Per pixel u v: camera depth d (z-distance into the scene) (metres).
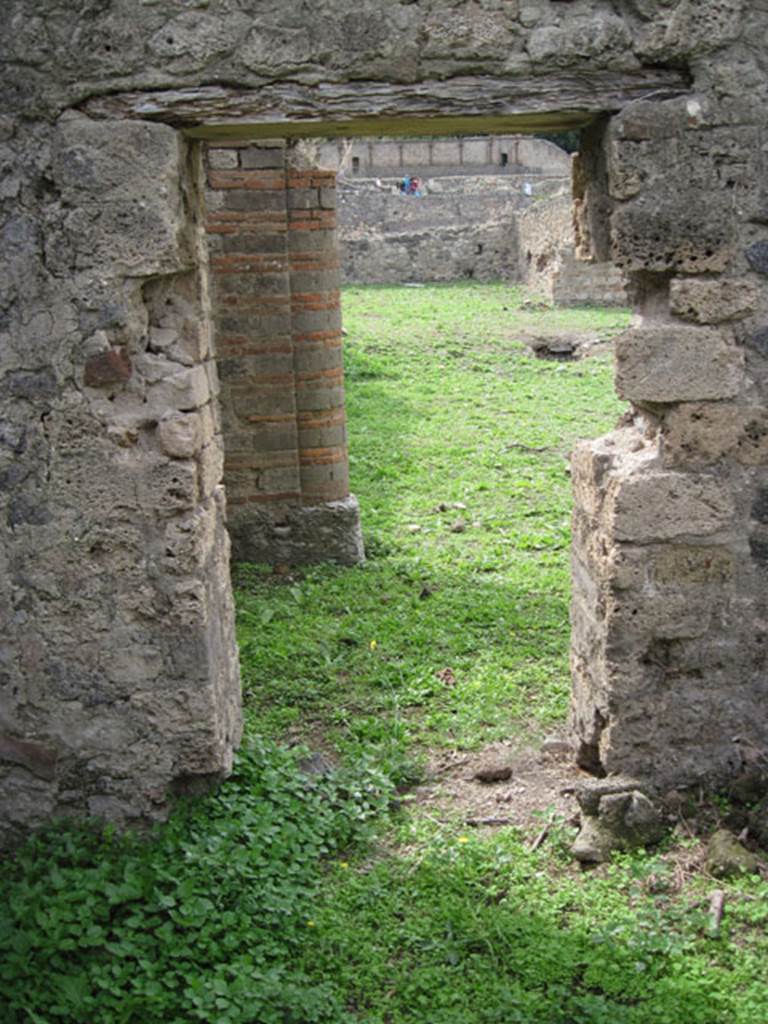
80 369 4.30
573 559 5.35
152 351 4.43
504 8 4.20
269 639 6.76
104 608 4.46
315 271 7.84
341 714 5.79
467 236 26.47
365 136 4.99
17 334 4.28
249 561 8.24
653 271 4.45
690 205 4.37
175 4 4.11
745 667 4.73
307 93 4.23
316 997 3.72
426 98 4.27
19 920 3.99
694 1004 3.71
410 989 3.82
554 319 19.69
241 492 8.15
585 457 5.01
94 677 4.51
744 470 4.57
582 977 3.89
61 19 4.09
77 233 4.20
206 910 4.03
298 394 8.04
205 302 4.78
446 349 17.11
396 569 8.09
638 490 4.54
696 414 4.52
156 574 4.44
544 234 23.12
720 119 4.30
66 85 4.14
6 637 4.47
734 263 4.43
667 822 4.66
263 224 7.66
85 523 4.40
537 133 5.07
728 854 4.39
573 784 5.08
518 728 5.67
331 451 8.16
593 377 15.35
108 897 4.07
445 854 4.52
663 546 4.61
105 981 3.76
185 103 4.18
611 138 4.33
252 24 4.15
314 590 7.66
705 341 4.46
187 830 4.51
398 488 10.23
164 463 4.37
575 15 4.23
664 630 4.67
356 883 4.36
